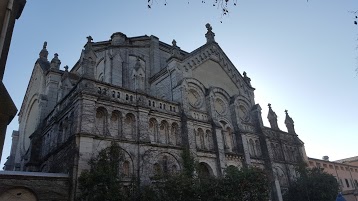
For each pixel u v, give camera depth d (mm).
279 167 43438
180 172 27625
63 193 22922
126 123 29484
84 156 24484
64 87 38125
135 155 28188
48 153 30953
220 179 27750
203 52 43688
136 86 32656
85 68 28625
